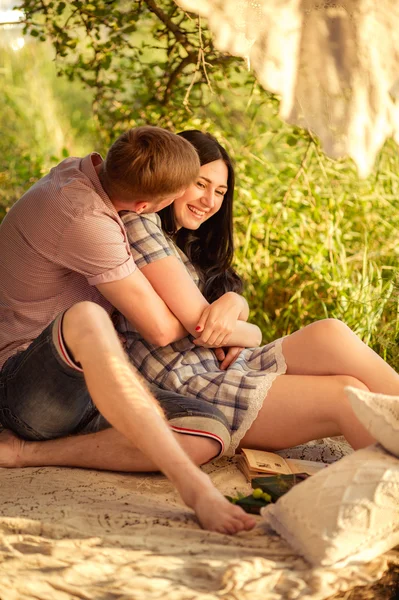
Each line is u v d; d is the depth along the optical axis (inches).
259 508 117.1
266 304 235.5
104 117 243.9
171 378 141.6
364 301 216.7
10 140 303.9
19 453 130.6
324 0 122.3
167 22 213.0
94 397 110.5
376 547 101.9
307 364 144.6
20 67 348.5
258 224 238.8
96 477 128.2
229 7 120.0
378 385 140.1
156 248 141.9
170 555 99.7
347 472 102.0
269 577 94.7
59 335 116.3
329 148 128.3
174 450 108.5
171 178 132.1
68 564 96.0
